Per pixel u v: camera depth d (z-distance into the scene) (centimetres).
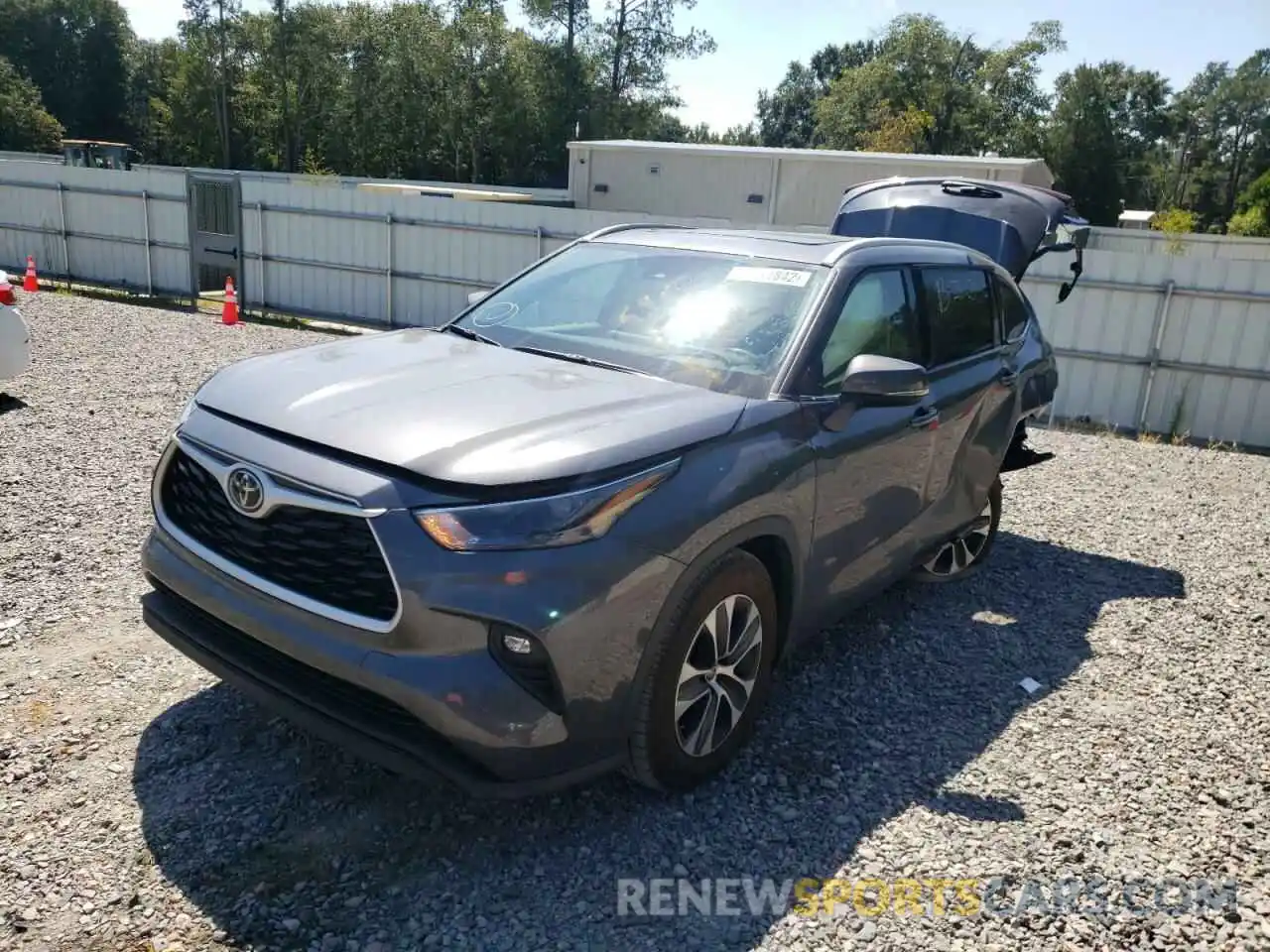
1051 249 762
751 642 343
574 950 266
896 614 516
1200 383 1148
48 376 979
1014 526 693
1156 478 886
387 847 303
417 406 312
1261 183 5347
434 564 267
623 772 328
